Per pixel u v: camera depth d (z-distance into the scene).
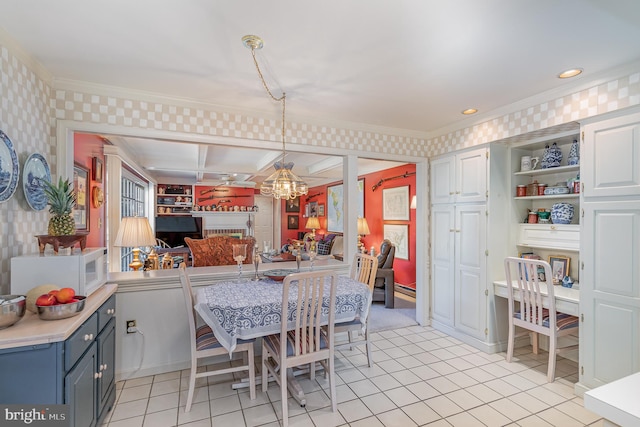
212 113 2.90
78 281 1.75
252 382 2.30
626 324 2.13
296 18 1.64
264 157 5.45
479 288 3.21
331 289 2.13
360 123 3.50
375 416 2.10
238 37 1.82
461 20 1.66
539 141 2.98
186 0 1.49
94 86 2.47
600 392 0.98
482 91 2.62
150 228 2.83
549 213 3.07
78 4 1.51
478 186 3.24
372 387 2.46
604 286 2.25
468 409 2.18
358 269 3.20
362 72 2.28
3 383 1.29
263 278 2.89
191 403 2.18
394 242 5.73
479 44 1.90
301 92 2.63
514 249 3.24
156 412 2.13
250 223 8.88
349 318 2.38
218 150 4.87
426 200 3.90
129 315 2.59
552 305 2.52
